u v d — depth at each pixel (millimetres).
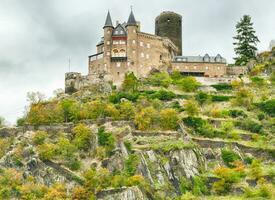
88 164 158250
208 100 194250
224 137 170375
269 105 187000
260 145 165750
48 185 152375
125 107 175750
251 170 154000
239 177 152000
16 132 176750
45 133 169000
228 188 149625
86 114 177375
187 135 167500
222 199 144500
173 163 154000
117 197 141375
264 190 144000
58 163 156750
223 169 153375
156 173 151625
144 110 172000
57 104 189375
